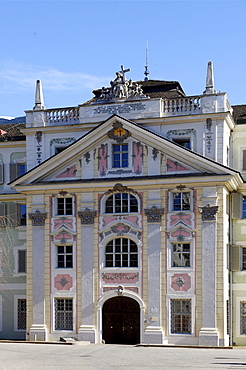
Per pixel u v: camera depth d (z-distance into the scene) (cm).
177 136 4419
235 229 4581
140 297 4291
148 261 4297
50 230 4516
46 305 4469
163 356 3338
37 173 4534
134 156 4381
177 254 4281
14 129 5497
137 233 4334
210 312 4156
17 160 5081
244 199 4603
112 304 4438
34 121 4728
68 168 4516
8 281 5003
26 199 4672
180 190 4275
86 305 4388
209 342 4112
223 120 4334
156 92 5084
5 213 5059
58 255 4506
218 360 3120
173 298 4231
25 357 3259
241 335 4475
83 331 4362
